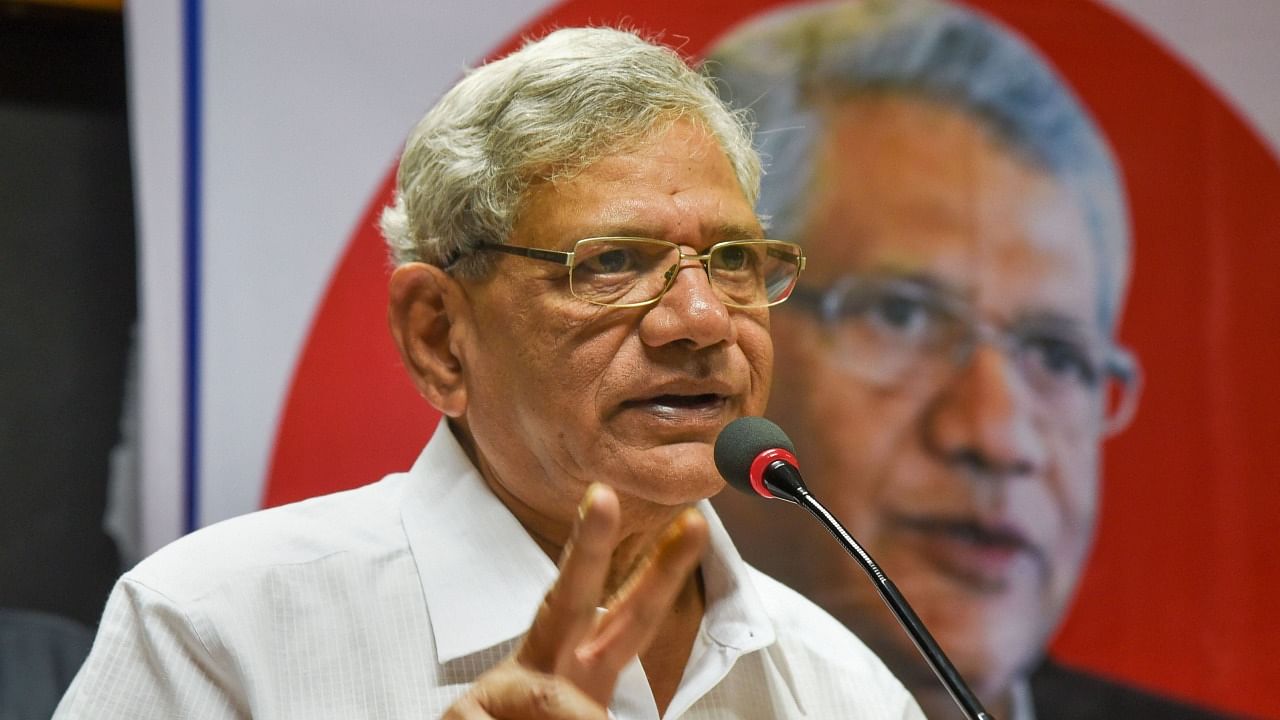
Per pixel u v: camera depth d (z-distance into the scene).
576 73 2.82
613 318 2.72
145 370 4.57
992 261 5.24
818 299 5.11
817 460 5.09
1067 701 5.21
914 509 5.12
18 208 5.06
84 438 5.09
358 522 3.07
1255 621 5.34
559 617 2.01
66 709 2.73
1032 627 5.21
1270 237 5.47
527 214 2.78
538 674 2.03
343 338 4.74
